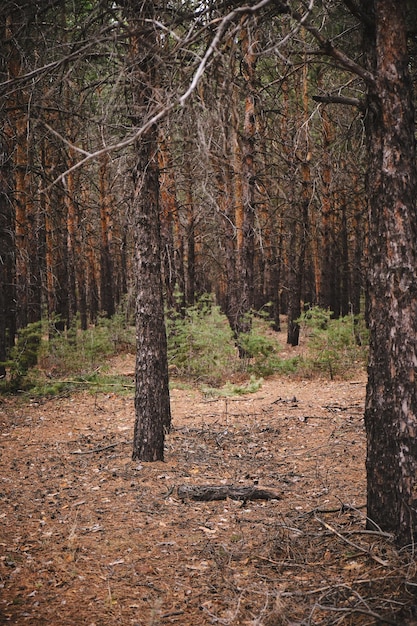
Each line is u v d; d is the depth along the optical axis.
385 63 4.22
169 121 4.56
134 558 4.93
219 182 14.11
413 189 4.26
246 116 14.03
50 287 20.64
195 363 14.98
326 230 19.25
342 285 27.73
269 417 10.19
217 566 4.72
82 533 5.45
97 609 4.11
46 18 5.74
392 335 4.28
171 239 16.31
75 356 16.92
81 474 7.27
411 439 4.24
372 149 4.41
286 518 5.73
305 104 16.78
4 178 9.67
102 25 5.00
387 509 4.60
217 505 6.20
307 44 5.09
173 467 7.47
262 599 4.20
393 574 4.10
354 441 8.36
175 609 4.12
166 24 4.48
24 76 4.46
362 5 4.62
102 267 25.48
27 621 3.93
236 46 4.24
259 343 14.59
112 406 11.56
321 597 3.98
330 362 13.72
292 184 16.20
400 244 4.24
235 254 21.44
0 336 13.14
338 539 4.92
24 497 6.45
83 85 5.92
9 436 9.17
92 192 25.41
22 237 14.08
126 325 21.16
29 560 4.86
